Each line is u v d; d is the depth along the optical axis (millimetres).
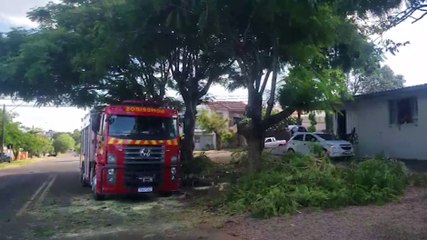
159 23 11219
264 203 9312
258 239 7457
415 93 19969
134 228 9070
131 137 13469
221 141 54438
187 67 18578
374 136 22766
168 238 8023
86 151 17797
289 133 37844
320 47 12805
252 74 12438
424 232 6777
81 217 10531
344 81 15516
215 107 60906
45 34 17750
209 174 17750
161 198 13781
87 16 16719
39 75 17234
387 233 6887
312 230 7609
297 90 12438
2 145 58938
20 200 13953
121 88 20266
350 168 11516
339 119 26438
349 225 7680
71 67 17906
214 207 10992
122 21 11836
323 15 10203
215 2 9664
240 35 11820
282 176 10867
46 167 38781
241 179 11742
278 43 11648
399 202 9477
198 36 11844
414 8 5559
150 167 13609
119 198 13898
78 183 20172
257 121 12438
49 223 9828
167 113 14172
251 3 9734
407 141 20500
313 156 12453
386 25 6160
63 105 22922
